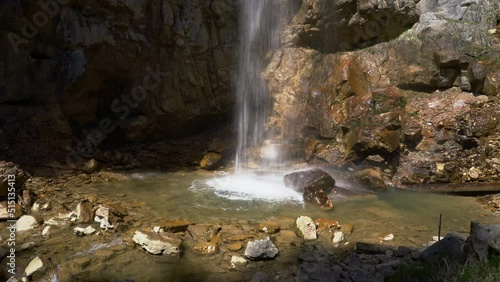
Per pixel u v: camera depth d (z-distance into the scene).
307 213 5.34
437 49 7.86
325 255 4.11
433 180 6.46
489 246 3.33
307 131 7.94
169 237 4.30
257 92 8.52
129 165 7.20
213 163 7.37
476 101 7.36
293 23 8.55
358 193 6.03
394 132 6.82
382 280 3.34
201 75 7.97
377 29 8.37
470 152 6.73
